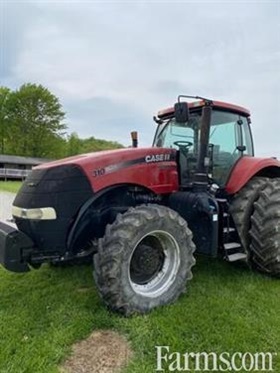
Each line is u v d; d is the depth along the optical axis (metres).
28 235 2.71
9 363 2.01
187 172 3.52
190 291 3.11
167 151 3.33
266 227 3.42
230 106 3.80
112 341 2.29
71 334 2.32
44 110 48.53
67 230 2.73
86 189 2.77
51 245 2.71
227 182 3.72
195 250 3.12
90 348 2.20
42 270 3.80
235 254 3.48
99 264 2.60
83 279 3.49
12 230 2.61
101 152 3.06
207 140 3.25
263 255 3.46
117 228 2.64
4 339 2.27
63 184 2.71
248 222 3.56
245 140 4.04
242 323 2.48
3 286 3.33
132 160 3.03
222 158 3.76
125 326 2.43
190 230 3.09
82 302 2.87
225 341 2.25
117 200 3.07
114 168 2.92
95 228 2.94
